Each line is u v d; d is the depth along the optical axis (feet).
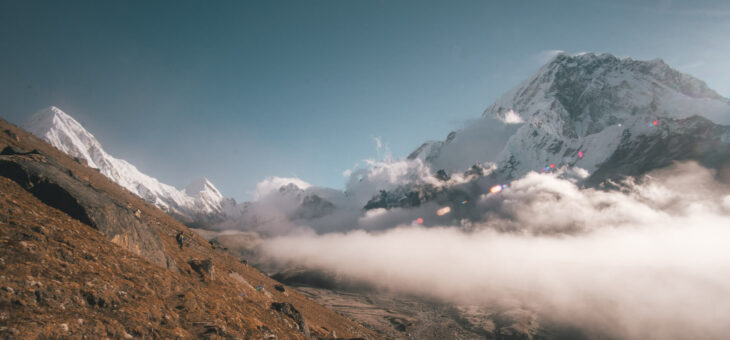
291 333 105.81
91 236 73.31
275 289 265.54
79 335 44.96
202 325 69.51
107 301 55.88
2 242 51.62
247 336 78.07
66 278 53.72
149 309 61.98
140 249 89.25
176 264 104.68
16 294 43.80
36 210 68.80
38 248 55.77
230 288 118.42
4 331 37.47
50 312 45.29
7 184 73.46
